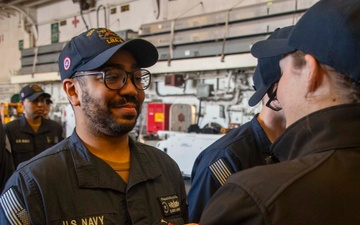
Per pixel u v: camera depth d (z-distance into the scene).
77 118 0.96
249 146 1.18
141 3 6.07
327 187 0.50
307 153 0.56
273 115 1.16
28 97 3.10
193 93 5.27
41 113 3.17
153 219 0.92
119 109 0.91
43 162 0.88
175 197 1.01
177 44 4.99
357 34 0.52
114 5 6.46
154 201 0.96
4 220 0.83
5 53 8.63
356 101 0.54
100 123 0.91
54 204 0.82
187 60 4.78
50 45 6.69
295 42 0.60
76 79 0.93
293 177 0.51
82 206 0.84
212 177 1.14
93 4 6.78
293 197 0.49
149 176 0.98
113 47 0.88
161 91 5.68
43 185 0.83
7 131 2.99
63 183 0.86
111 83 0.89
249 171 0.56
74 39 0.95
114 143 0.97
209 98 5.00
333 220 0.48
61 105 7.15
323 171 0.52
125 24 6.32
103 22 6.62
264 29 4.11
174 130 4.83
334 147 0.54
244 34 4.29
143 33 5.36
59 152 0.92
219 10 5.02
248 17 4.26
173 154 3.84
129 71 0.93
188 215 1.11
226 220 0.52
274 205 0.49
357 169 0.52
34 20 7.88
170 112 4.83
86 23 6.93
